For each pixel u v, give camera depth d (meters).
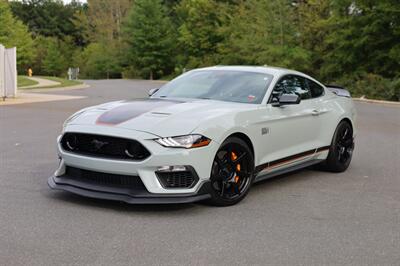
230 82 6.27
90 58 73.81
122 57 68.88
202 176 4.95
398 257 3.99
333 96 7.45
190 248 4.06
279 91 6.27
